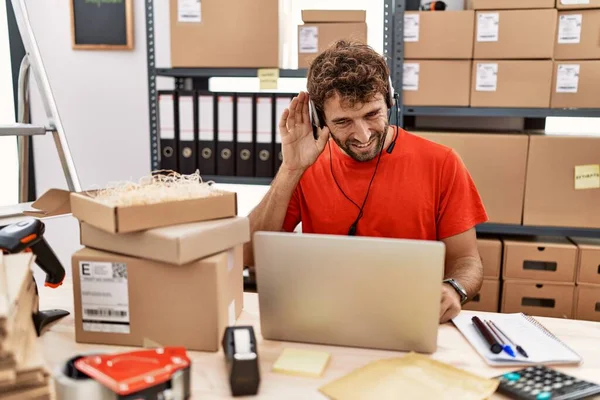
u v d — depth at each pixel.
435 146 1.60
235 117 2.22
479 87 2.08
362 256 0.95
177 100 2.25
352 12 2.10
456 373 0.90
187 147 2.27
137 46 2.68
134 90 2.71
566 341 1.06
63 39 2.72
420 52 2.10
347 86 1.35
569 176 2.05
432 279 0.93
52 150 2.84
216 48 2.18
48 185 2.85
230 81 2.67
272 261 0.99
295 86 2.49
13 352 0.72
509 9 2.02
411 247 0.93
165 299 1.00
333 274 0.97
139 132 2.74
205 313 0.99
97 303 1.02
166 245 0.95
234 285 1.11
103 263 1.01
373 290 0.96
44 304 1.23
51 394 0.76
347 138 1.46
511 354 0.97
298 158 1.54
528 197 2.08
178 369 0.77
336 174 1.61
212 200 1.07
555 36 2.03
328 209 1.61
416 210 1.55
